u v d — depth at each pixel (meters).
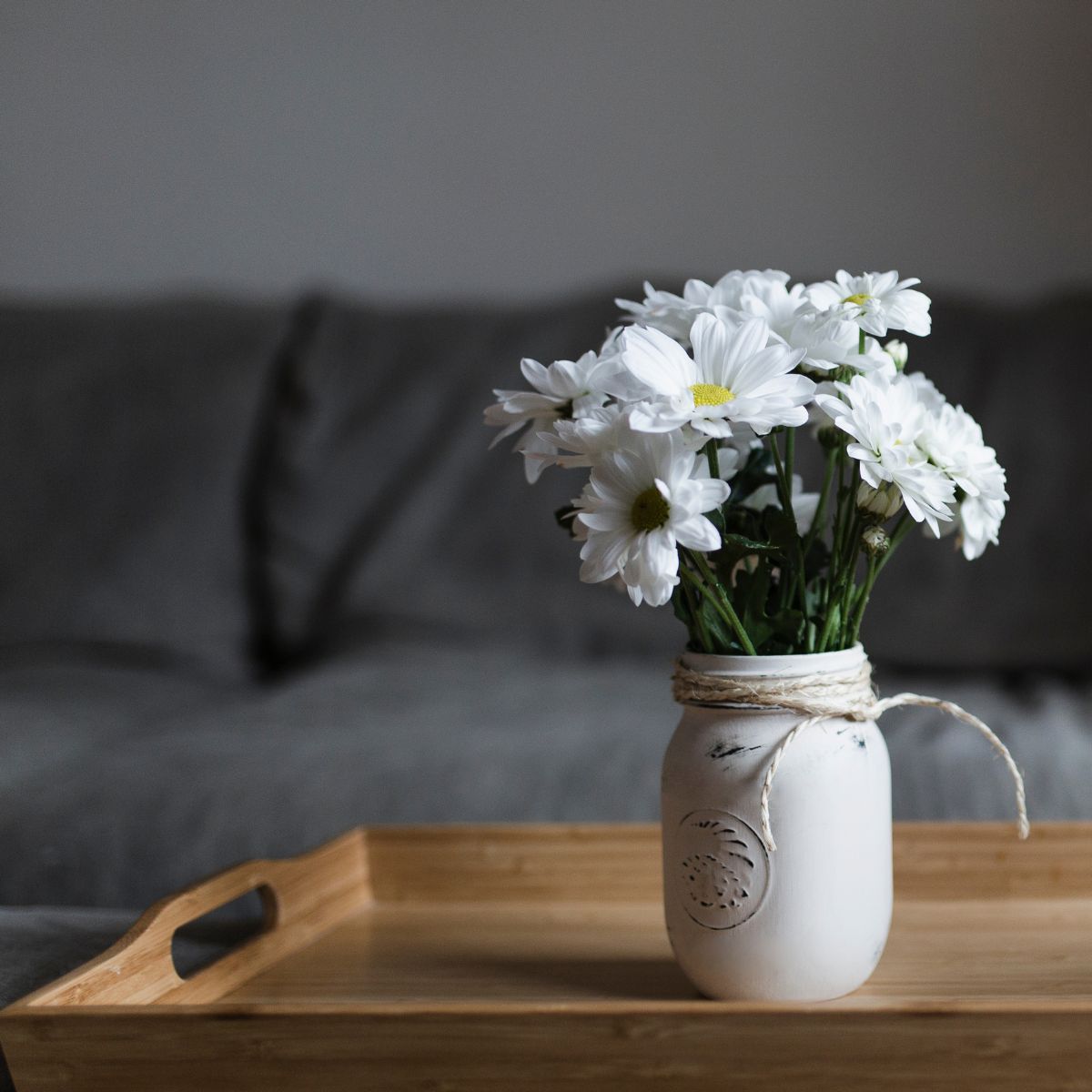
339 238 2.36
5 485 1.94
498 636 1.83
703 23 2.23
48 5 2.41
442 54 2.31
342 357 2.00
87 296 2.43
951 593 1.73
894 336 1.84
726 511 0.81
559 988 0.86
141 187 2.41
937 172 2.18
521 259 2.31
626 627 1.82
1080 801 1.24
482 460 1.90
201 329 2.04
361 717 1.54
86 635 1.89
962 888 1.03
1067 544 1.72
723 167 2.24
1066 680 1.70
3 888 1.26
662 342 0.71
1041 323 1.83
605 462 0.70
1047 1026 0.64
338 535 1.93
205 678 1.89
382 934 1.01
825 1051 0.66
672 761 0.78
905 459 0.73
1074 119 2.14
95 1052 0.70
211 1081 0.69
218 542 1.94
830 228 2.22
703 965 0.77
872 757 0.77
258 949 0.92
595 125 2.28
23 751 1.49
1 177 2.43
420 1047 0.68
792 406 0.68
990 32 2.15
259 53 2.37
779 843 0.74
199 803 1.31
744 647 0.76
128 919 1.02
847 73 2.20
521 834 1.08
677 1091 0.67
